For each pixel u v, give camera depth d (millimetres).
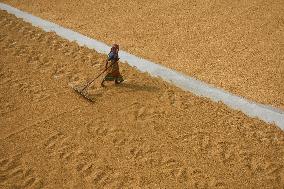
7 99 8586
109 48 11055
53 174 6645
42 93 8852
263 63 10398
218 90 9172
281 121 8141
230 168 6891
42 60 10281
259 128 7898
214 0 14938
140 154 7148
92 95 8812
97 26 12477
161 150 7262
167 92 9023
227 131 7785
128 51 10898
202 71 9969
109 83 9273
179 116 8203
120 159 7020
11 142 7328
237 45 11391
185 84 9398
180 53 10867
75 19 12969
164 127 7867
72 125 7848
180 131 7762
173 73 9859
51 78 9453
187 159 7070
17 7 13875
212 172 6801
